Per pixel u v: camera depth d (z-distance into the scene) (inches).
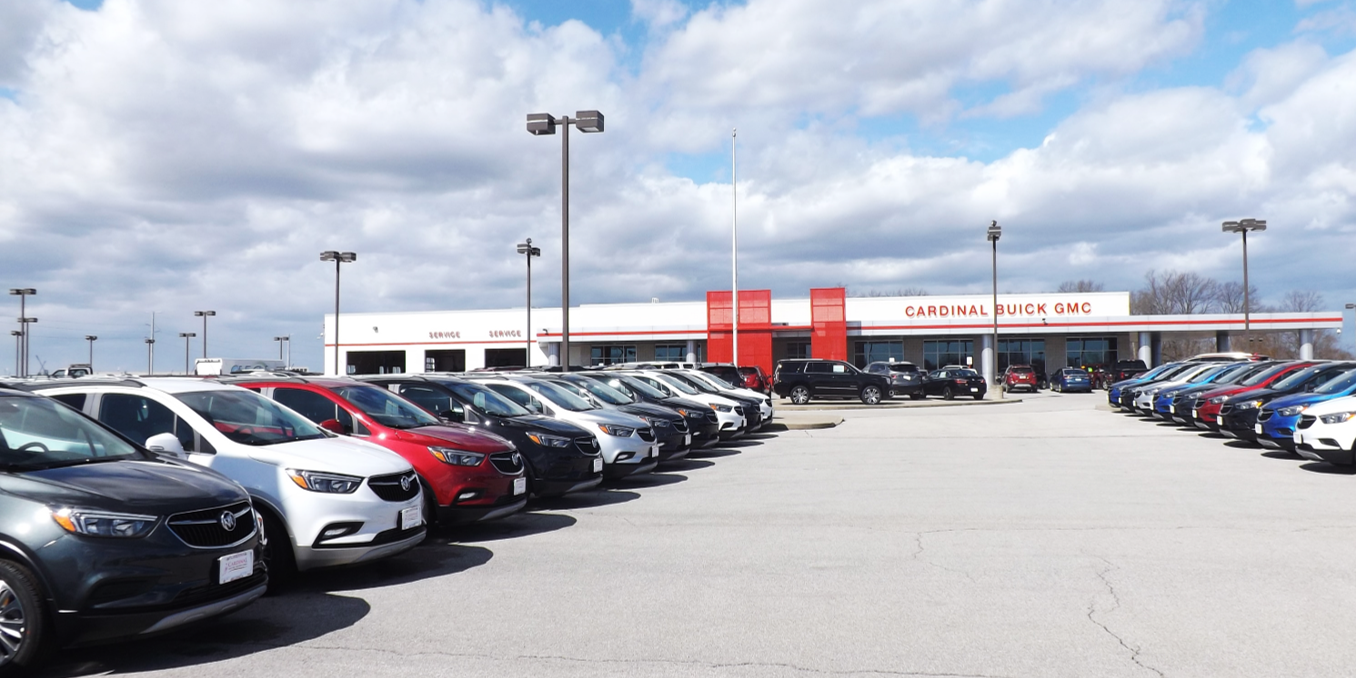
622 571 319.9
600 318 2474.2
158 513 221.5
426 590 298.2
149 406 313.7
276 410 337.1
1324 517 410.3
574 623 254.4
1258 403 706.2
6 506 214.4
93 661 227.3
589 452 472.1
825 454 732.0
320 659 226.7
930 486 530.9
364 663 222.8
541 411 536.7
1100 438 841.5
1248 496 475.8
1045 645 228.2
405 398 453.7
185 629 255.3
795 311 2335.1
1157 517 415.5
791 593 283.9
